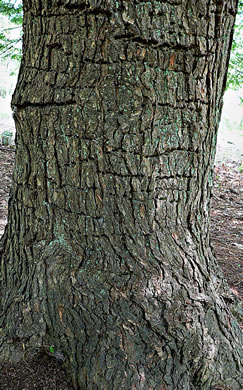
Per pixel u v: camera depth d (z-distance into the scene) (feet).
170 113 5.52
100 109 5.34
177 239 6.11
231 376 6.49
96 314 5.82
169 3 5.09
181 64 5.40
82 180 5.67
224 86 6.35
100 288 5.81
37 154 5.93
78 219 5.86
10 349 6.26
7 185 19.35
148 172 5.62
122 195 5.64
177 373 5.78
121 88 5.25
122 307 5.75
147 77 5.24
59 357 6.16
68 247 6.02
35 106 5.74
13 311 6.39
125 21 5.02
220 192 21.59
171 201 5.96
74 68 5.36
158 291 5.82
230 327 6.65
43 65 5.63
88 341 5.88
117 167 5.54
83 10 5.08
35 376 6.06
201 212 6.49
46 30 5.51
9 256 6.75
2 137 27.25
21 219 6.44
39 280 6.19
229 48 6.15
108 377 5.64
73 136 5.56
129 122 5.37
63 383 6.01
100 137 5.44
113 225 5.75
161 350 5.74
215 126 6.29
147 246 5.87
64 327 6.03
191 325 5.92
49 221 6.11
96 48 5.16
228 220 17.40
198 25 5.32
